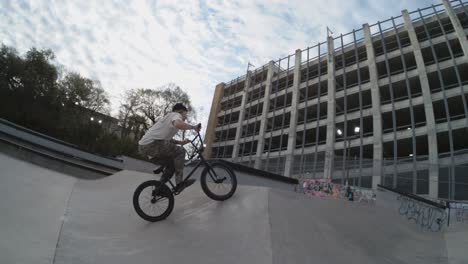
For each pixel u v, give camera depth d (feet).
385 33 96.99
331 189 58.44
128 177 25.62
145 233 11.13
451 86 81.51
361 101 91.50
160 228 11.51
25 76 75.15
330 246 11.75
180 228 11.43
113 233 11.18
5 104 69.92
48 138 43.29
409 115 90.68
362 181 69.72
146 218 12.12
